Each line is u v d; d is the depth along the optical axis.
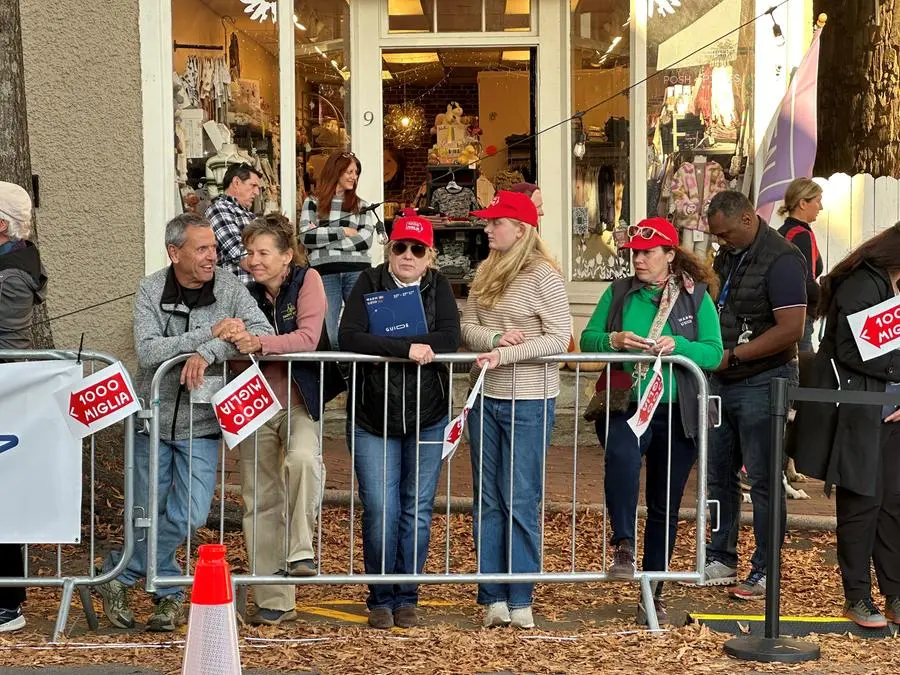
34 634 5.80
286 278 6.08
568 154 10.75
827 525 8.06
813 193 8.59
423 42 10.80
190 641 4.12
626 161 10.51
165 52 9.55
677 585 6.88
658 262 6.15
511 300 5.95
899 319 5.91
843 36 13.12
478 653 5.50
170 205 9.63
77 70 9.32
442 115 11.67
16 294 5.81
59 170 9.29
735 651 5.52
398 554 6.14
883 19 12.20
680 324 6.12
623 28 10.48
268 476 6.07
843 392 5.76
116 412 5.75
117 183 9.48
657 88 10.41
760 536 6.59
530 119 11.05
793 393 5.74
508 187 10.91
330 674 5.21
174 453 5.94
